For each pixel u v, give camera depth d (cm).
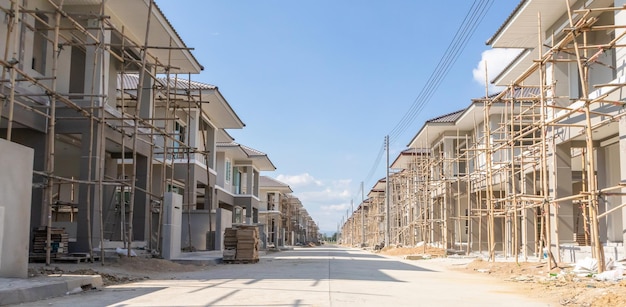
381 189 6594
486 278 1508
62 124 1822
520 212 2402
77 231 1775
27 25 1468
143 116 2356
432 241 3928
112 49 2103
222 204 4050
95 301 886
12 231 1025
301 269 1812
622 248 1491
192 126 2962
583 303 917
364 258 3000
